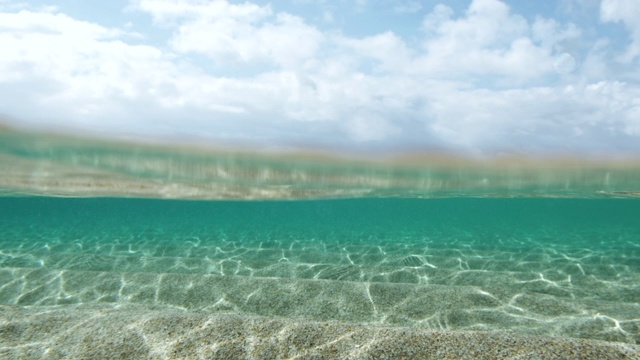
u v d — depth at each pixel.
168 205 26.44
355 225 26.11
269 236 15.63
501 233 18.97
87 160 11.03
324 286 6.80
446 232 19.19
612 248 12.68
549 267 9.38
